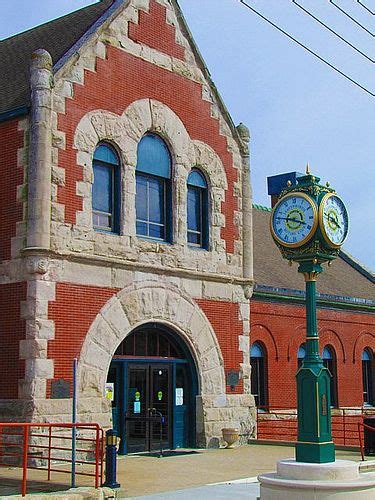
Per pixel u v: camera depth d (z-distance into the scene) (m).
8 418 17.23
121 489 14.16
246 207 23.86
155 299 20.30
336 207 12.39
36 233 17.53
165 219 21.39
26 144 18.19
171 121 21.61
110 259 19.06
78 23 22.44
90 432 17.86
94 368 18.34
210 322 22.06
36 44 22.69
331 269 35.34
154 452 20.12
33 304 17.33
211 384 21.83
